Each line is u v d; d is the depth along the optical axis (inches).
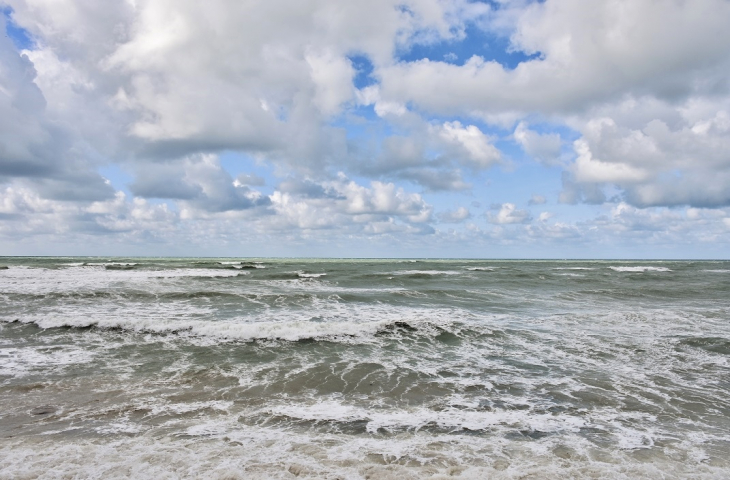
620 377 343.9
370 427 239.9
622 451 207.5
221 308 677.9
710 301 822.5
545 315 637.3
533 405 281.0
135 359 390.6
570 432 233.8
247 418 253.8
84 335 480.1
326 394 303.6
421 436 226.4
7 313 591.5
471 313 652.7
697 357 403.9
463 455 200.7
